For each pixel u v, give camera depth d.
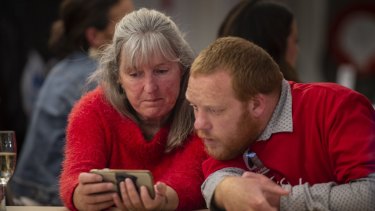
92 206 3.34
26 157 5.82
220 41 3.13
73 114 3.86
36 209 3.57
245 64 3.04
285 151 3.20
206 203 3.31
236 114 3.06
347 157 3.03
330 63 11.19
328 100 3.16
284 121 3.20
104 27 5.64
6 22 8.76
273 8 4.67
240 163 3.29
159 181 3.58
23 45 8.84
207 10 10.47
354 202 2.94
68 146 3.77
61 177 3.64
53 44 5.92
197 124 3.10
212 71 3.03
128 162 3.80
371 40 10.96
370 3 10.99
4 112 8.72
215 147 3.17
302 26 11.27
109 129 3.77
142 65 3.47
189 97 3.10
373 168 2.99
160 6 10.09
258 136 3.23
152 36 3.46
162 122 3.75
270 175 3.24
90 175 3.28
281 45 4.62
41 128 5.78
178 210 3.47
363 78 10.90
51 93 5.76
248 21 4.63
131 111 3.78
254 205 2.95
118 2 5.66
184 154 3.70
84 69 5.67
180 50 3.57
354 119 3.08
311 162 3.18
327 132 3.11
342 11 11.11
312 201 2.98
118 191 3.27
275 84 3.15
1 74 8.70
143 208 3.24
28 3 8.85
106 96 3.76
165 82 3.52
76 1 5.70
